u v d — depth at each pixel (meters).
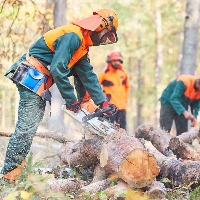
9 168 7.45
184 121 14.69
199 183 7.39
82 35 7.47
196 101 14.55
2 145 10.33
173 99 14.06
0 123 12.09
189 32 19.12
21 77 7.38
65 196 6.62
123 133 7.34
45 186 6.50
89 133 8.40
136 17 30.88
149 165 6.98
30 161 6.82
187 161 7.78
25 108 7.45
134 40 36.56
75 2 16.22
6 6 12.41
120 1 30.23
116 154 7.03
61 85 7.25
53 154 9.83
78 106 7.43
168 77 37.34
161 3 30.78
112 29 7.67
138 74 41.50
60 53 7.21
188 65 19.14
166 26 33.72
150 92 36.94
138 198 6.80
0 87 12.33
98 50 36.03
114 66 15.18
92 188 7.06
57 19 14.45
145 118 49.19
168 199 7.09
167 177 7.78
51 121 11.62
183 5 31.53
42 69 7.47
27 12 12.65
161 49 34.28
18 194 6.22
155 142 9.82
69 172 8.47
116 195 6.66
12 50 12.48
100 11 7.70
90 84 7.97
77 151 8.43
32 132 7.52
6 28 12.66
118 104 15.10
